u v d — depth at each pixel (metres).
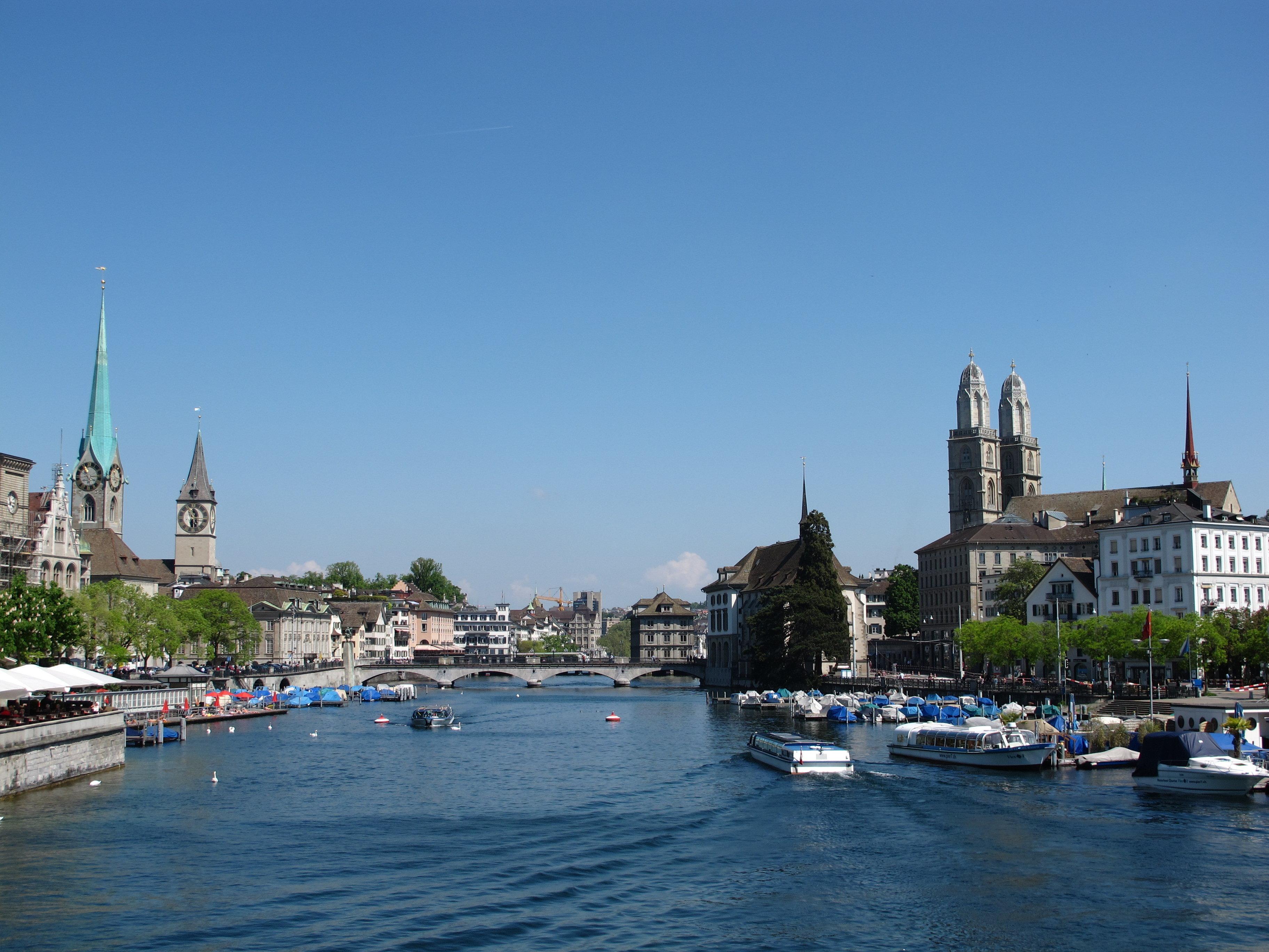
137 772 93.88
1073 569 166.25
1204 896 54.31
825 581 191.75
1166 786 81.88
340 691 198.50
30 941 47.78
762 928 50.28
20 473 139.50
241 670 191.00
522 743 123.81
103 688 123.25
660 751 114.62
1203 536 148.50
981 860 61.34
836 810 76.00
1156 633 131.25
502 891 55.97
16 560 136.12
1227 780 78.69
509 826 71.75
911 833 68.31
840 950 47.75
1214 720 95.00
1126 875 58.12
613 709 183.25
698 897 55.00
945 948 47.84
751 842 66.50
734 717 159.25
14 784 77.19
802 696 161.62
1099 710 119.75
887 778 89.88
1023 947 47.91
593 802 81.00
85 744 88.44
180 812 75.00
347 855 63.25
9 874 57.66
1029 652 145.75
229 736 127.75
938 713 134.62
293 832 69.25
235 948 47.19
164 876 57.88
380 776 94.75
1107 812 73.88
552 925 50.72
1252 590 150.38
